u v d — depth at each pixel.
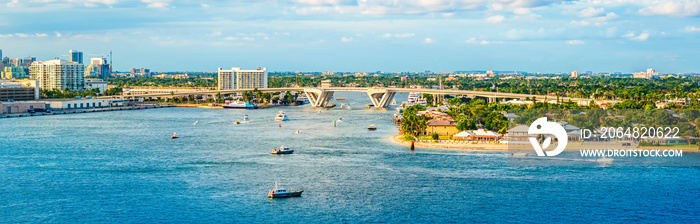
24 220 192.12
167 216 195.00
